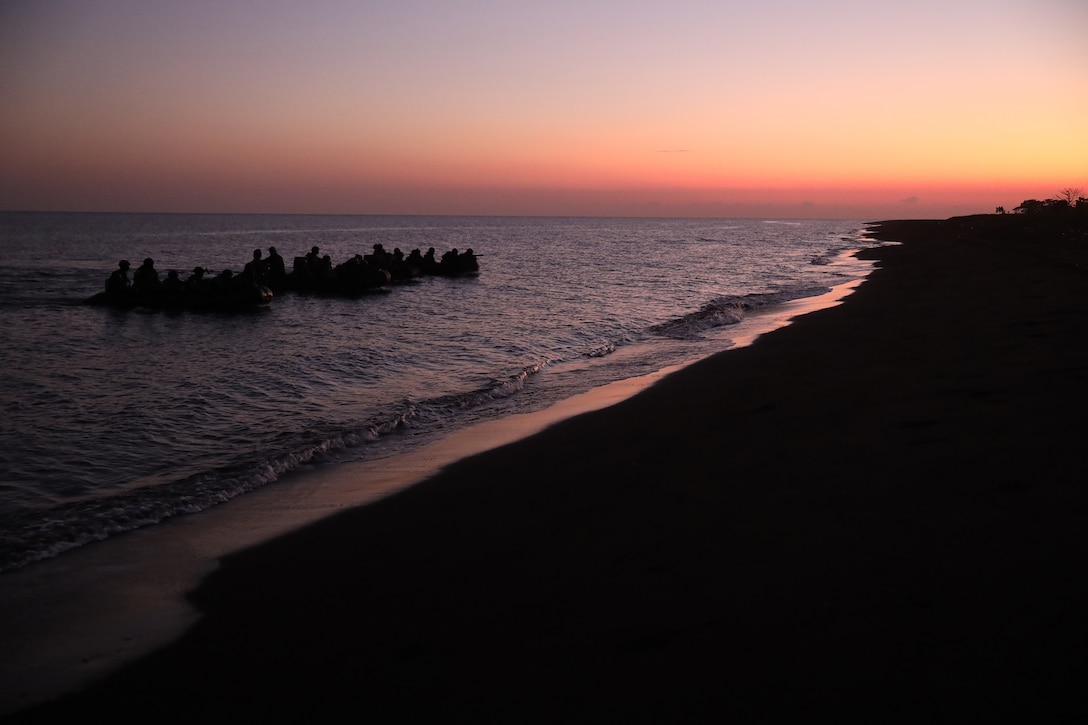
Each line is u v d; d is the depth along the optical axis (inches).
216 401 445.1
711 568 183.2
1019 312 578.2
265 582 203.9
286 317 875.4
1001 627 142.7
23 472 313.7
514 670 146.9
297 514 260.8
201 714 142.0
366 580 200.4
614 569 189.9
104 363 571.8
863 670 134.0
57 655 168.6
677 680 137.3
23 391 467.8
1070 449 241.4
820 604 159.3
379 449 347.9
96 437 367.2
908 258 1517.0
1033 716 117.2
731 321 747.4
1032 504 199.8
